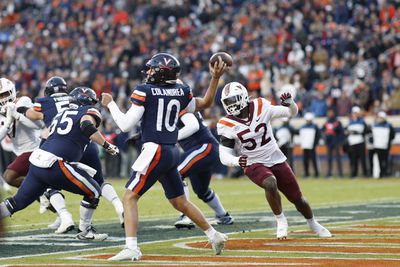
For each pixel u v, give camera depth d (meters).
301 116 75.62
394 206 43.28
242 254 25.75
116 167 75.94
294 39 81.62
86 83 86.88
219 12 94.81
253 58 81.31
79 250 27.36
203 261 24.36
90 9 104.62
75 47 97.00
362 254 25.42
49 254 26.38
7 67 99.81
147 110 25.22
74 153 28.70
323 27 82.75
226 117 29.38
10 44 103.94
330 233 30.42
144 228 34.03
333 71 77.38
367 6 85.56
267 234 31.34
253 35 85.75
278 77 77.00
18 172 34.31
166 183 25.80
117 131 75.75
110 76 87.12
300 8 86.56
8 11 113.06
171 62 25.56
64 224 31.86
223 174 76.31
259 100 29.56
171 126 25.52
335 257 24.83
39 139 34.78
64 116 28.83
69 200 48.41
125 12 98.88
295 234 30.88
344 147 69.88
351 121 69.44
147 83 25.72
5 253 26.69
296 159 76.62
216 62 26.14
